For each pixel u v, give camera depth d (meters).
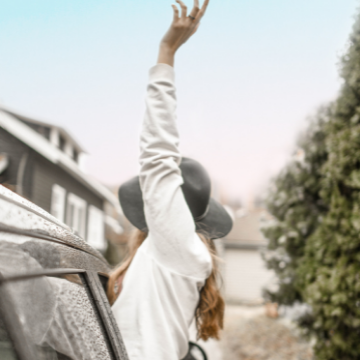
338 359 3.87
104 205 19.70
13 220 0.69
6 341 0.62
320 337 4.36
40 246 0.79
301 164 5.18
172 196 1.22
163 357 1.14
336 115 4.07
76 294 0.97
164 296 1.19
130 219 1.45
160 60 1.34
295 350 7.11
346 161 3.68
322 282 3.90
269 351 7.30
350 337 3.76
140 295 1.21
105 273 1.41
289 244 5.34
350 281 3.58
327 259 3.97
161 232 1.20
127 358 1.14
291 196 5.41
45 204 10.86
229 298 20.00
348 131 3.73
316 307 4.01
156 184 1.23
